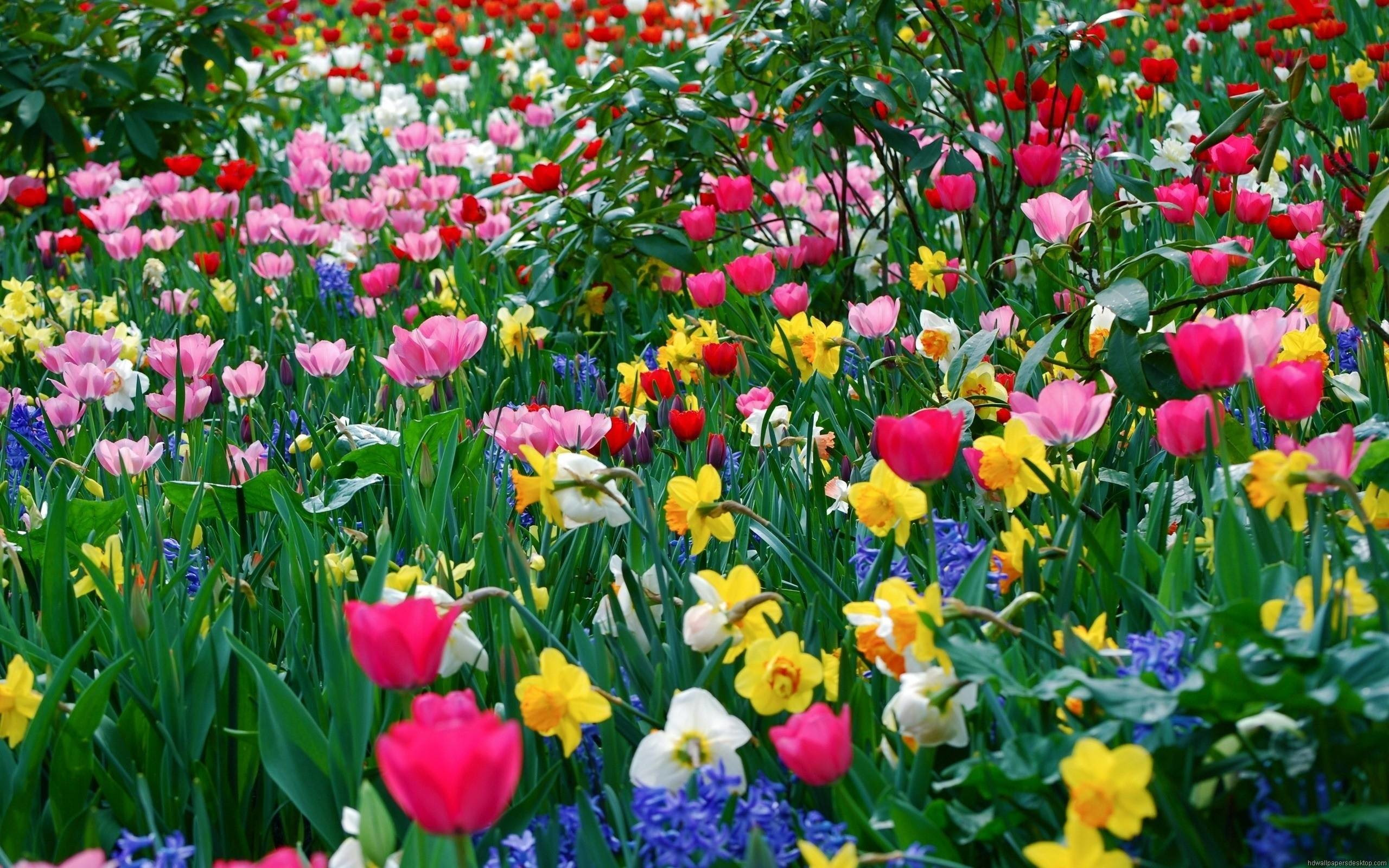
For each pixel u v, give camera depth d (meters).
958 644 1.44
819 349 2.94
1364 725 1.34
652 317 4.52
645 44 12.34
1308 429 2.45
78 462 3.05
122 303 4.95
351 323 4.80
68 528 2.45
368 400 3.59
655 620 1.94
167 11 6.99
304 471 2.78
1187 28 9.59
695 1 12.92
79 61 6.43
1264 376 1.71
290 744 1.66
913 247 5.11
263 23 13.86
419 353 2.69
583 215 4.35
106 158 7.02
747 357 3.35
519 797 1.67
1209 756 1.35
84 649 1.73
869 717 1.66
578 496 1.83
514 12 13.22
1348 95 4.70
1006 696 1.58
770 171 7.27
